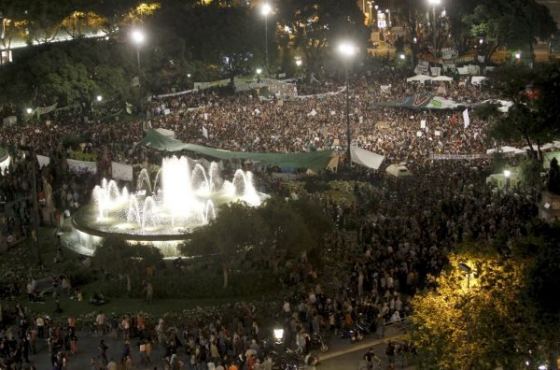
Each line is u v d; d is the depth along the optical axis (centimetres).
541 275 5375
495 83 11106
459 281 5628
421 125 13612
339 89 17825
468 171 11238
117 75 16625
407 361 6412
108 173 11456
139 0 19612
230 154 11888
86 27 19650
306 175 11769
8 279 8669
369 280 7912
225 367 6381
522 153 11806
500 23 19800
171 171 10906
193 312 7644
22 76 16012
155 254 8312
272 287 8238
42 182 10819
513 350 5334
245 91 18100
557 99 9769
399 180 11025
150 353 6962
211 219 8519
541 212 8956
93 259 8350
